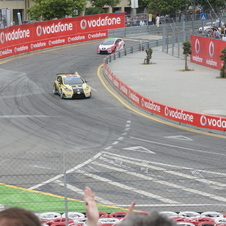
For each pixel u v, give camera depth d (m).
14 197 20.50
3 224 3.20
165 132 36.22
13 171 24.91
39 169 25.23
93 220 4.33
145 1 138.50
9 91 55.72
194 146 31.06
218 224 14.50
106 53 88.75
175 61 81.25
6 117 42.34
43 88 57.81
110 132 36.28
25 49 87.12
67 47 96.62
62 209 19.14
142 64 78.25
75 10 119.38
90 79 64.75
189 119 38.22
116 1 137.62
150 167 25.12
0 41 80.94
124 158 27.56
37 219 3.33
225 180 22.22
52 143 32.84
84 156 28.25
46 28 92.62
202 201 19.47
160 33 123.19
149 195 20.39
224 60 61.34
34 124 39.47
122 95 53.75
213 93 51.56
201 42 75.00
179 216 16.09
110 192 20.95
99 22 107.44
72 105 47.88
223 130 35.47
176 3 125.75
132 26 117.56
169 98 49.34
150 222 3.27
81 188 21.78
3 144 32.84
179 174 23.50
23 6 134.38
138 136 34.72
